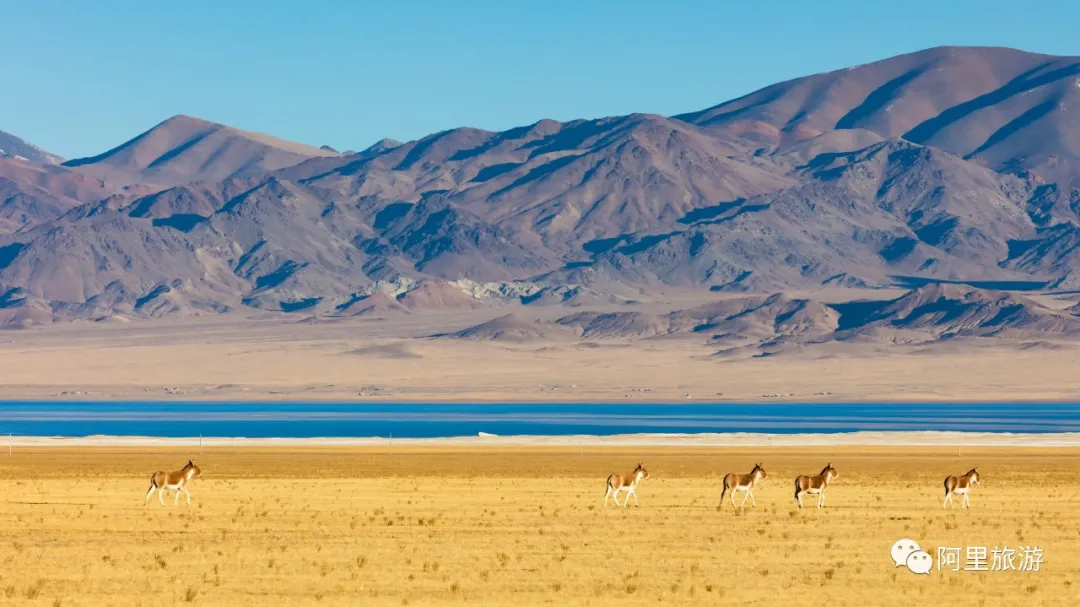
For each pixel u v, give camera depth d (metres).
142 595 76.00
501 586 79.00
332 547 95.38
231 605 73.38
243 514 119.50
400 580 80.88
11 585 78.56
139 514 119.06
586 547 95.62
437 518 116.06
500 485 160.12
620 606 73.56
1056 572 85.75
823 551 93.94
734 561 89.12
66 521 113.00
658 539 100.31
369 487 155.88
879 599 75.94
